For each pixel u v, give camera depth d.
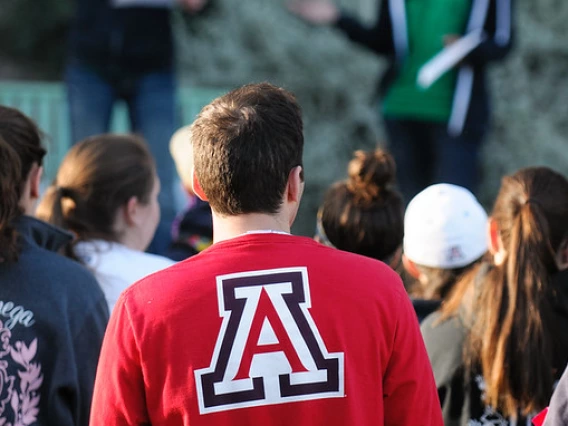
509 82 28.94
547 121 29.22
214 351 6.36
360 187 9.95
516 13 29.22
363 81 29.48
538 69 29.89
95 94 20.61
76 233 10.12
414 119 21.47
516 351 8.15
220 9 30.30
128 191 10.16
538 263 8.33
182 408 6.33
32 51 36.03
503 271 8.47
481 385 8.27
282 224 6.76
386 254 9.99
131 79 20.69
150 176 10.41
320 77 29.55
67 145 25.11
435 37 21.08
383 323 6.60
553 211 8.58
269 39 30.00
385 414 6.70
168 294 6.50
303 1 21.28
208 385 6.32
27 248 8.16
